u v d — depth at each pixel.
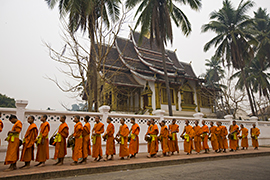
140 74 22.39
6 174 4.52
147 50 26.17
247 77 29.86
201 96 26.64
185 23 16.94
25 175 4.48
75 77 11.67
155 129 7.75
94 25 11.91
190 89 25.56
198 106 25.58
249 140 14.02
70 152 7.67
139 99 23.39
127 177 4.74
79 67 11.59
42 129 5.67
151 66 23.72
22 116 6.88
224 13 23.03
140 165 6.09
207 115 25.77
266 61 28.38
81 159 6.24
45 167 5.45
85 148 6.08
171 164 6.68
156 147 7.71
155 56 26.72
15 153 5.11
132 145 7.43
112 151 6.91
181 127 10.96
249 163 6.74
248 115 31.94
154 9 15.54
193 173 5.07
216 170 5.45
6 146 6.51
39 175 4.63
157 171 5.44
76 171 5.08
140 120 9.64
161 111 10.22
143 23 15.86
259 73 28.30
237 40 22.25
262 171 5.29
